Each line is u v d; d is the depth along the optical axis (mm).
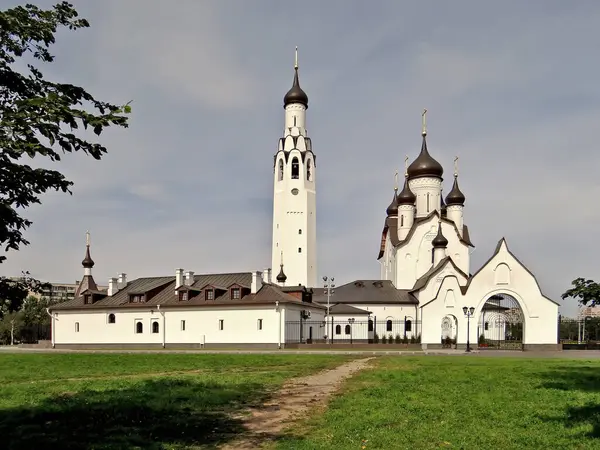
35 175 10945
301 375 29188
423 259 88500
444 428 14594
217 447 13109
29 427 15039
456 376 27922
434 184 92000
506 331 87688
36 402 19344
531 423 15320
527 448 12641
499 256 66000
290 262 97938
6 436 14102
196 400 19562
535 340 64250
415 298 83812
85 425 15461
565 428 14719
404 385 23906
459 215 92875
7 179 10703
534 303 64875
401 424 15125
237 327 72562
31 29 11508
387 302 84438
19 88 11492
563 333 139875
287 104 103750
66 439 13742
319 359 43281
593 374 29188
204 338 74188
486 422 15438
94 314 82312
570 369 32531
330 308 83625
